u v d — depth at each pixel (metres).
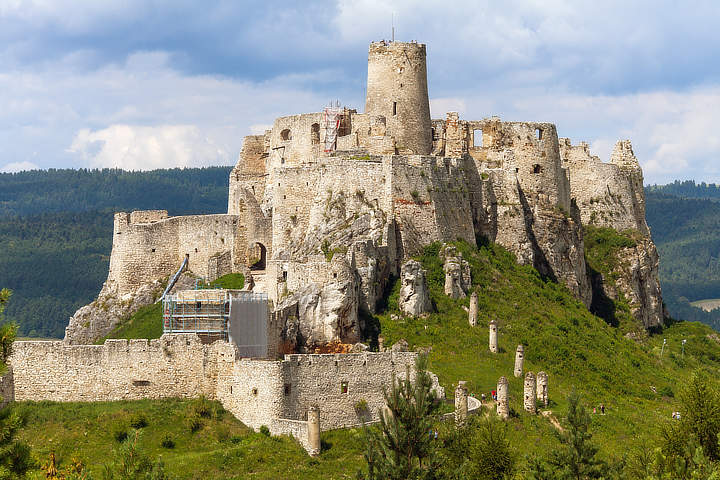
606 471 86.81
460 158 147.38
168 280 148.50
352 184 136.50
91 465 88.19
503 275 143.00
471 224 145.88
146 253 149.12
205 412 98.75
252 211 147.62
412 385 83.81
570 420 90.94
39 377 102.12
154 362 102.06
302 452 93.44
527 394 110.94
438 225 137.25
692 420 89.19
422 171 137.38
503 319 132.25
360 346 115.44
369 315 122.44
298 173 143.12
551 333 133.25
